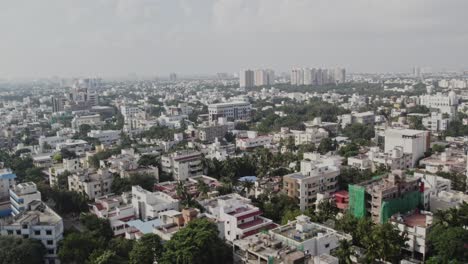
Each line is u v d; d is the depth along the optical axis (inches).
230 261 5403.5
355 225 5792.3
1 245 5324.8
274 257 4658.0
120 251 5620.1
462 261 5182.1
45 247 5846.5
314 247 5068.9
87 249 5590.6
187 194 7465.6
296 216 6274.6
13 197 7554.1
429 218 5880.9
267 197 7436.0
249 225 6146.7
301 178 7755.9
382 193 6338.6
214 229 5457.7
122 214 7003.0
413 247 5728.3
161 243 5442.9
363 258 5167.3
